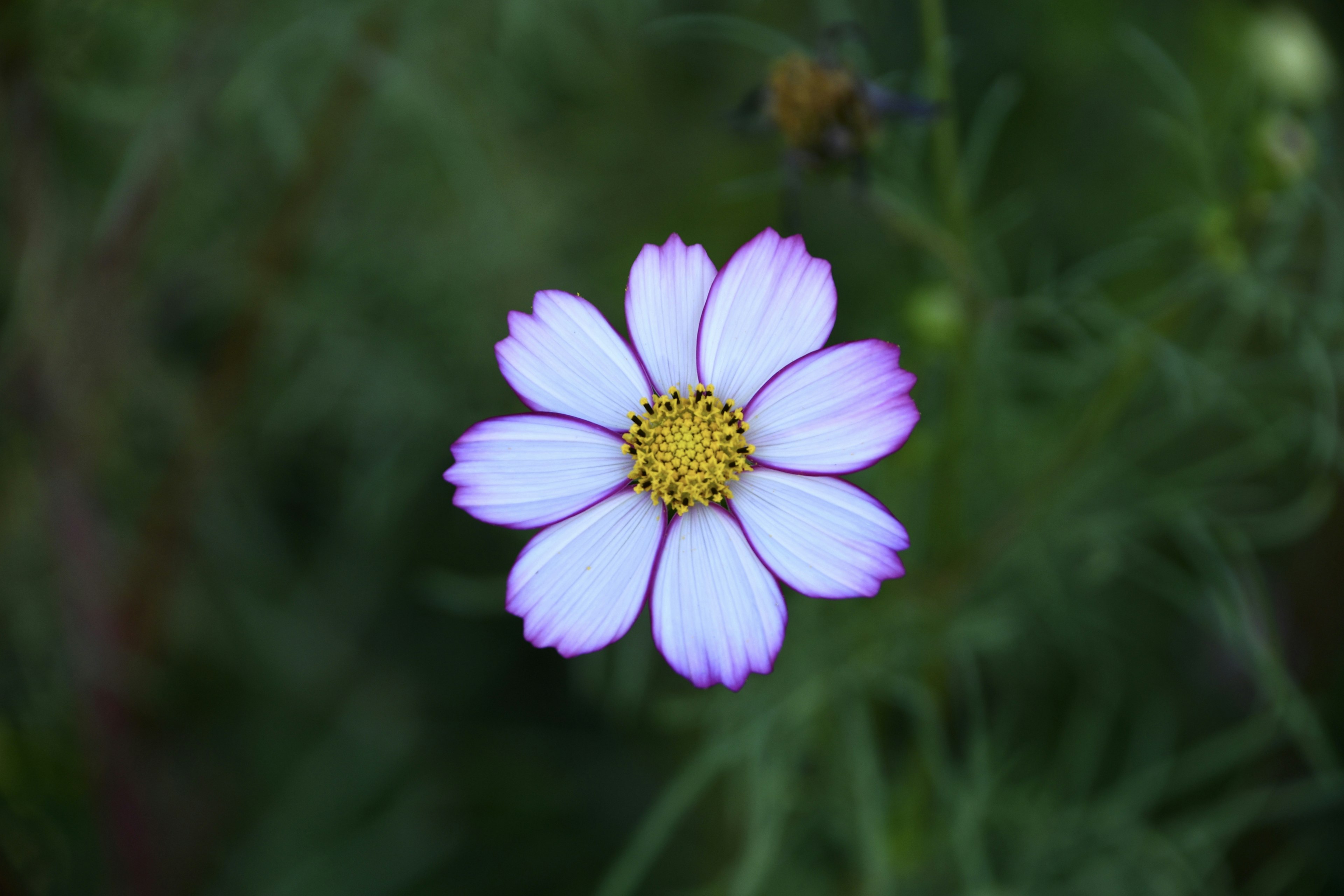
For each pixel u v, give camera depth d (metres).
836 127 0.49
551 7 0.62
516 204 0.66
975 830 0.54
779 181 0.52
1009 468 0.58
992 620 0.55
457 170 0.64
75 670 0.58
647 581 0.45
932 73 0.50
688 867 0.63
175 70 0.57
